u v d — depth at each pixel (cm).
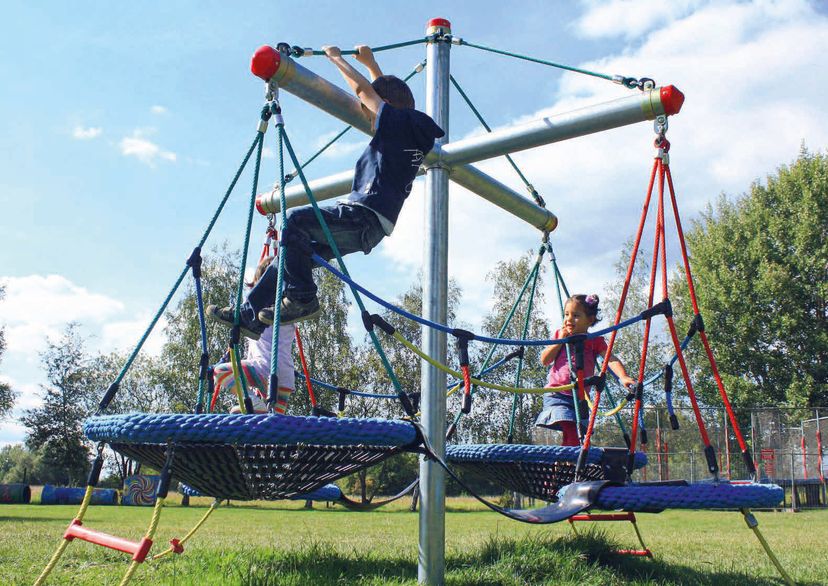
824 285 2473
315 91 313
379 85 349
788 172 2639
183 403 2683
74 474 4109
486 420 2389
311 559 404
